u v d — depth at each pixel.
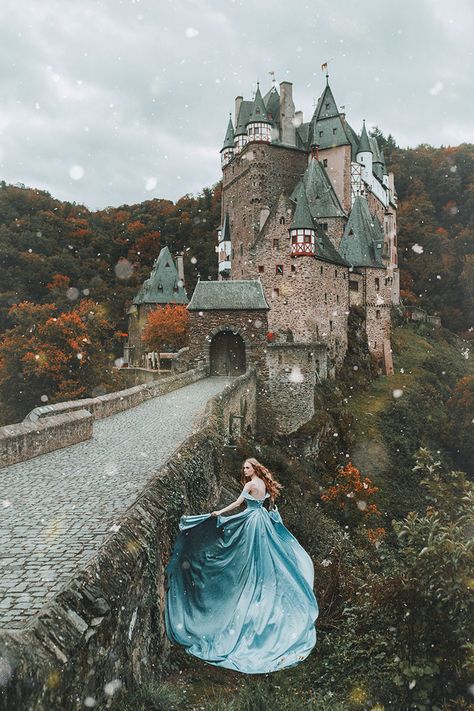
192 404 24.58
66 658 4.67
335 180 70.94
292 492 31.53
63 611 5.08
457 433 54.53
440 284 104.75
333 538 18.50
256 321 41.78
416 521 8.63
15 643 4.34
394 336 77.56
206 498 11.95
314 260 54.50
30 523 7.95
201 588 7.20
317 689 7.84
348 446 46.66
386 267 68.75
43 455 13.27
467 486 9.38
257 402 41.81
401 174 123.00
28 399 49.97
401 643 7.86
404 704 7.56
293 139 71.94
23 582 5.96
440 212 119.88
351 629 8.97
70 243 99.69
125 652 5.90
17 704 3.98
